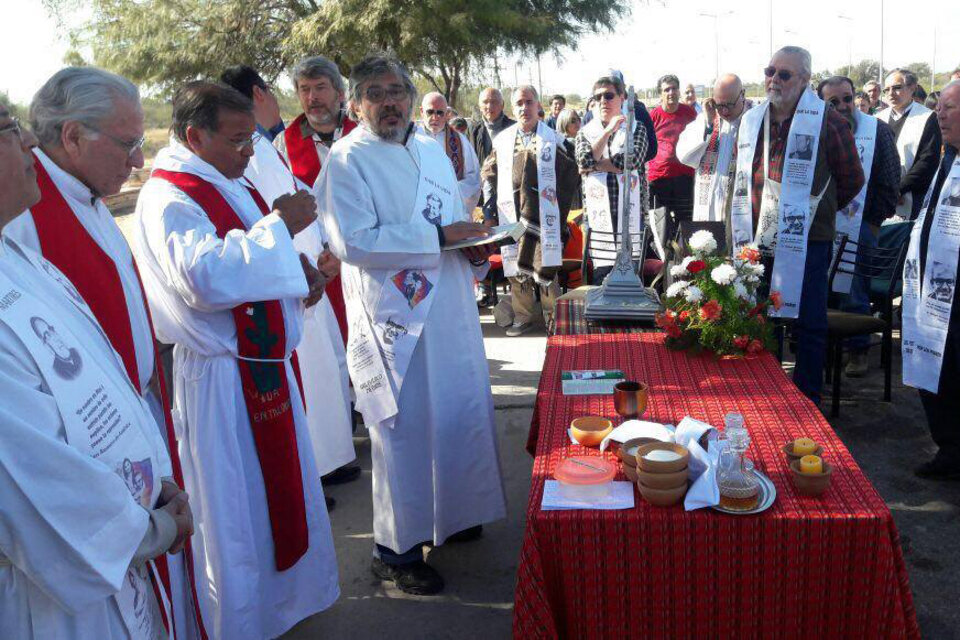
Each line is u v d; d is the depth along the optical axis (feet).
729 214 15.33
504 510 10.99
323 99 14.14
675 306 11.23
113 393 5.58
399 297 9.84
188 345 8.52
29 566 4.91
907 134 21.72
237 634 8.84
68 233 6.68
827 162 13.85
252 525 8.89
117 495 5.15
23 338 4.98
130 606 5.73
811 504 7.11
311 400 12.99
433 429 10.16
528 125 20.99
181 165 8.50
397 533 10.36
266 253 8.05
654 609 7.23
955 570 10.38
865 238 17.79
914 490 12.50
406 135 10.12
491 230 9.77
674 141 25.58
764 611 7.13
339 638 9.77
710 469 7.24
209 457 8.63
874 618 6.93
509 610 10.15
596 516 7.09
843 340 17.10
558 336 12.44
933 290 12.15
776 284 14.20
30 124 6.70
